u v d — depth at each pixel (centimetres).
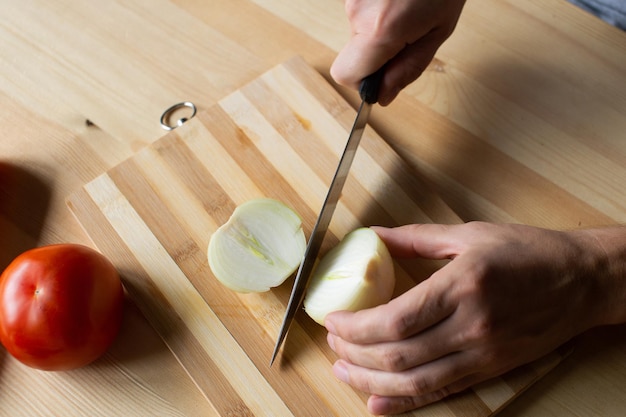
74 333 51
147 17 69
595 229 53
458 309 48
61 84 66
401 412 52
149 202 59
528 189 60
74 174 62
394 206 59
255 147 61
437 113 64
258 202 57
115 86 66
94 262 53
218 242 56
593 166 61
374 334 49
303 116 62
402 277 57
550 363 53
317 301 54
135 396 54
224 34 69
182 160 60
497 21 67
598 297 51
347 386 53
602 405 52
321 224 54
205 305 56
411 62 57
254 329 55
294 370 54
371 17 54
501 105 64
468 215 60
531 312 49
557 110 63
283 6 70
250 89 63
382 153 61
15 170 62
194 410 53
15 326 51
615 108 63
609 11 67
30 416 53
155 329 55
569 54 66
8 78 66
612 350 54
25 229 59
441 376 50
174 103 65
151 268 57
